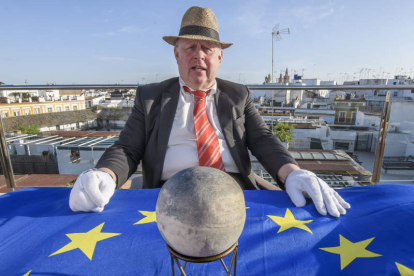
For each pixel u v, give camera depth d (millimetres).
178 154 1487
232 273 616
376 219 854
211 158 1457
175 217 374
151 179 1530
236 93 1683
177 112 1565
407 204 923
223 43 1512
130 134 1531
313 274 615
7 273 624
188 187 391
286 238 757
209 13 1473
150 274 619
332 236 771
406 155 5141
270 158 1389
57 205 999
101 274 621
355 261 656
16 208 973
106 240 754
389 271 608
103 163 1270
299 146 17031
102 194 983
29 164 10844
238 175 1580
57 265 650
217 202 375
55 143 11211
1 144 1871
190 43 1475
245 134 1662
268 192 1119
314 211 931
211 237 371
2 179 3459
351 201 1016
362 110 9016
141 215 909
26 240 762
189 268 635
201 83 1546
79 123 34312
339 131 12305
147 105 1547
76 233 793
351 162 7773
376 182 2098
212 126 1562
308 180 1014
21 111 33625
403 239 738
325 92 40031
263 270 628
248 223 841
